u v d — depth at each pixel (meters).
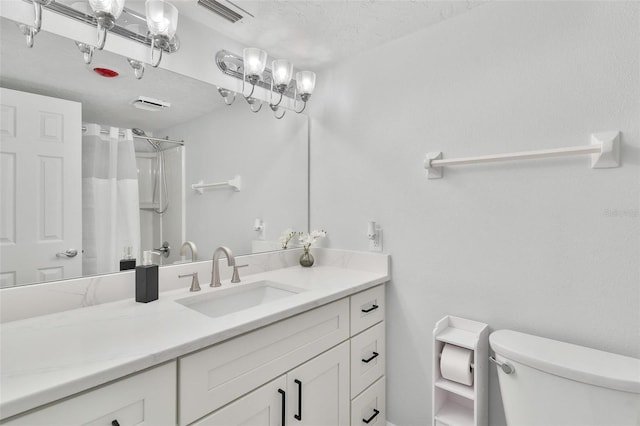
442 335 1.41
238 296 1.49
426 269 1.62
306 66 2.01
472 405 1.46
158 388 0.81
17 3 1.03
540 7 1.29
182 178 1.47
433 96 1.58
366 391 1.58
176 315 1.05
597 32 1.17
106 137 1.23
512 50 1.36
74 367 0.71
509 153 1.30
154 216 1.38
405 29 1.62
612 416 0.97
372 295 1.64
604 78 1.16
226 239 1.65
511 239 1.36
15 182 1.03
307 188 2.11
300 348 1.21
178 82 1.46
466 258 1.49
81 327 0.95
